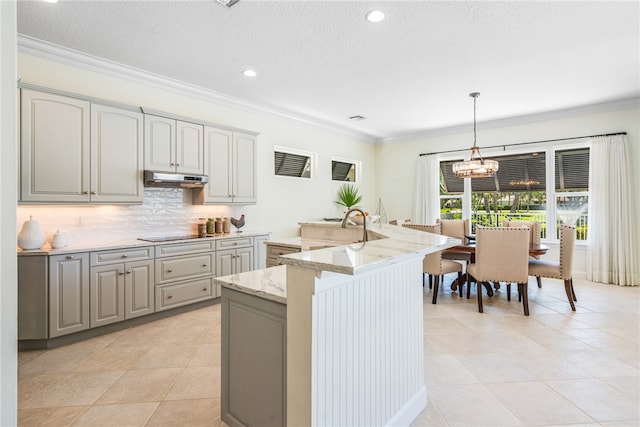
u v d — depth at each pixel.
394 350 1.75
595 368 2.43
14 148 0.53
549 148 5.40
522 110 5.15
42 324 2.73
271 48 3.13
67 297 2.83
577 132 5.11
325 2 2.42
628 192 4.72
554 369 2.42
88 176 3.07
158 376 2.35
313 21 2.67
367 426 1.55
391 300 1.73
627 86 4.13
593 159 4.95
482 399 2.07
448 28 2.78
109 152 3.21
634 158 4.73
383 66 3.53
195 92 4.19
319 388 1.30
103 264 3.04
